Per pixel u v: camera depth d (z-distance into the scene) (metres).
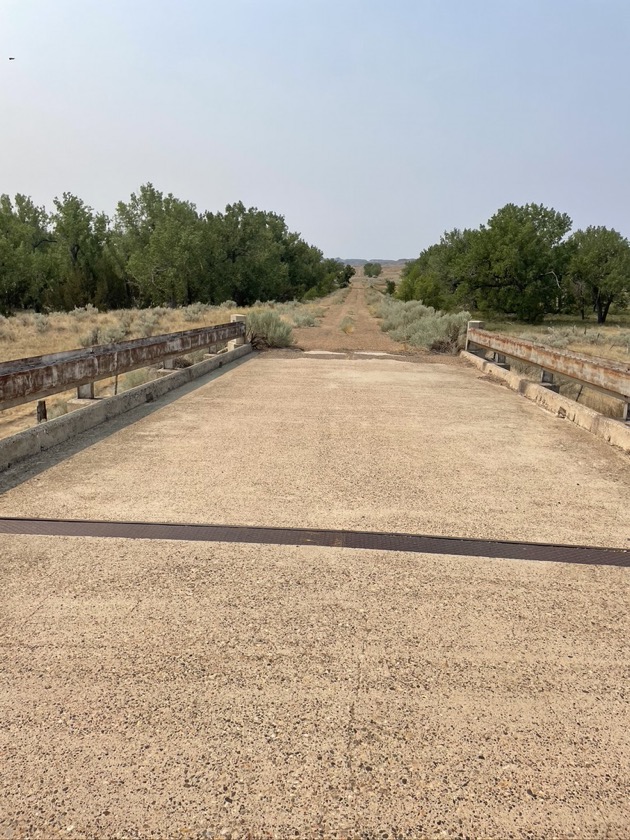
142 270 55.16
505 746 2.18
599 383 7.15
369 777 2.03
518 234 48.44
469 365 14.11
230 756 2.11
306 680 2.53
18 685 2.48
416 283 53.66
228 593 3.24
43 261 58.09
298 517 4.31
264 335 16.89
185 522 4.19
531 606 3.16
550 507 4.62
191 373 10.90
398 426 7.33
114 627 2.90
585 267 48.12
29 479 5.10
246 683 2.50
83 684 2.49
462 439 6.72
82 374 7.18
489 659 2.70
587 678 2.58
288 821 1.86
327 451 6.12
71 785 1.98
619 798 1.96
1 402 5.55
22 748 2.14
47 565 3.54
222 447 6.21
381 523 4.23
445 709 2.37
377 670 2.60
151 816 1.87
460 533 4.09
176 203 61.31
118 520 4.21
